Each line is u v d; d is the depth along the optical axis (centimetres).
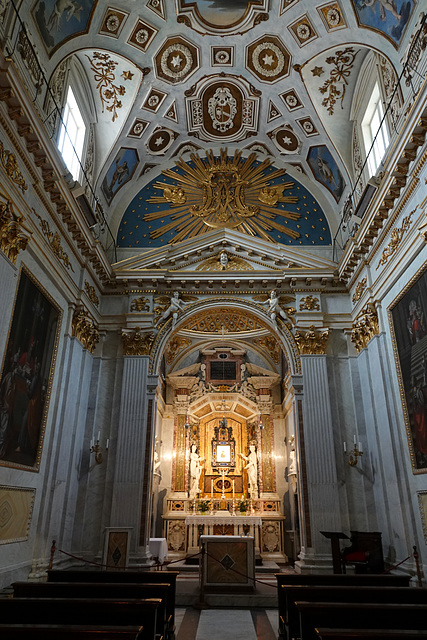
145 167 1520
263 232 1458
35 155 875
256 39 1202
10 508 821
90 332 1256
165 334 1327
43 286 963
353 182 1316
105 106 1295
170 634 722
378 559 982
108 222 1461
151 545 1291
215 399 1928
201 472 1845
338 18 1064
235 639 732
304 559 1112
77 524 1146
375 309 1134
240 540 1070
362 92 1240
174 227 1474
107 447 1211
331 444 1199
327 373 1272
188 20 1147
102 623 498
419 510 905
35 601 502
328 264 1355
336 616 499
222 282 1350
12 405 823
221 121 1443
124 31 1127
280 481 1789
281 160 1525
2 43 739
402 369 978
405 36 929
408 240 937
